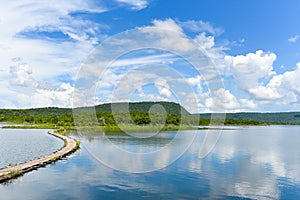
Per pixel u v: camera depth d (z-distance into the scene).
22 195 24.22
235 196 24.41
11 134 88.88
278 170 34.88
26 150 52.94
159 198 23.55
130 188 26.25
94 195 24.22
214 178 30.08
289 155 48.44
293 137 94.88
